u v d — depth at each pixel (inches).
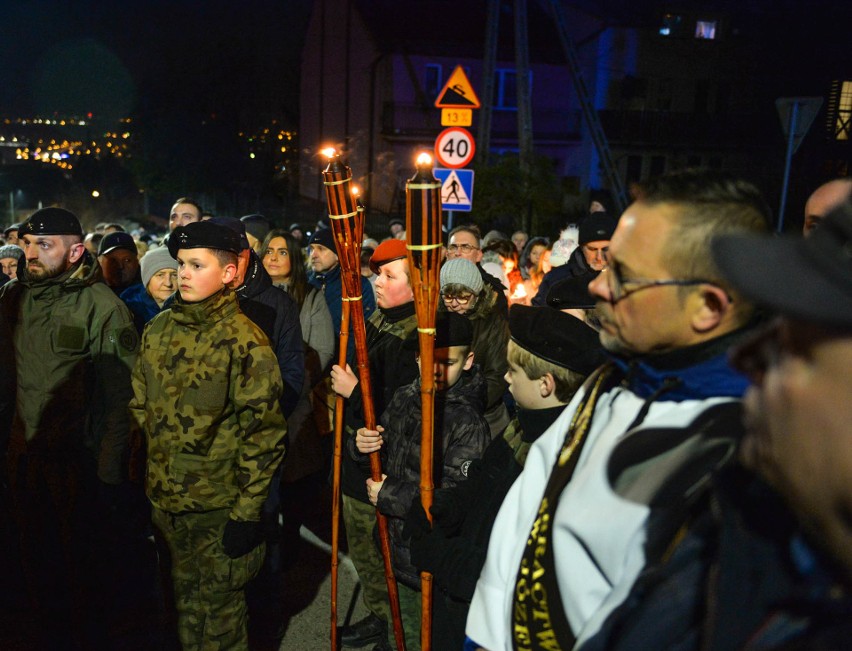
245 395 107.9
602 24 1024.2
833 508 27.0
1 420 149.1
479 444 96.0
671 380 43.0
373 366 128.4
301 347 148.7
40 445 128.5
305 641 135.1
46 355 127.2
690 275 41.4
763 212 42.3
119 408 126.3
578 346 74.2
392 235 453.1
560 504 45.2
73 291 127.6
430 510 79.7
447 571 76.5
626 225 44.2
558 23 768.9
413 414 102.2
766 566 32.1
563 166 1072.2
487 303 143.7
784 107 301.1
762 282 26.0
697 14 1046.4
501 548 55.7
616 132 1051.3
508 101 1035.3
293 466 155.1
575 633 43.5
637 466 41.4
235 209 1504.7
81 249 128.9
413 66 994.7
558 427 54.8
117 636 134.5
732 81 1070.4
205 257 107.3
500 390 142.3
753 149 1081.4
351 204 95.1
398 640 102.7
